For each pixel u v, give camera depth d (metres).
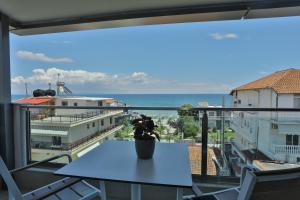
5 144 2.78
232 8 2.51
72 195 1.84
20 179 2.88
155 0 2.38
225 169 2.53
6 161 2.78
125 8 2.59
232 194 1.79
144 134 1.69
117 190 2.54
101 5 2.50
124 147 2.03
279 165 2.42
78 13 2.72
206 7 2.54
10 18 2.85
